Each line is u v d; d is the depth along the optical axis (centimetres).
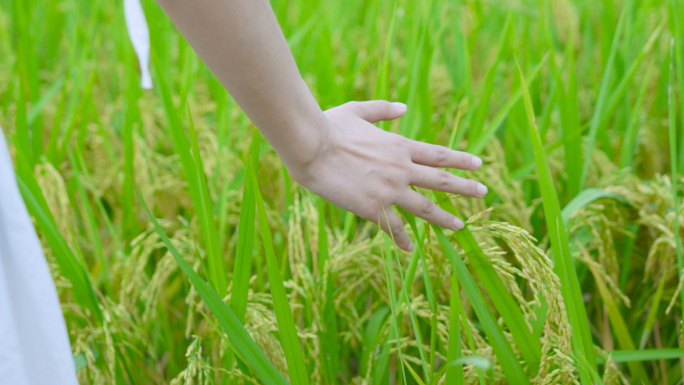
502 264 114
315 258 132
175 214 156
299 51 222
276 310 109
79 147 155
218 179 150
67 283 127
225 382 120
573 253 130
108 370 129
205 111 192
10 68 197
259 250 136
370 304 142
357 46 244
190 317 127
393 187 115
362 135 114
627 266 137
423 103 152
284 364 121
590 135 141
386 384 130
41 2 274
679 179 139
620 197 135
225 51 102
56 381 105
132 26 135
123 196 150
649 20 186
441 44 224
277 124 107
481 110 144
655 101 162
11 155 162
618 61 161
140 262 131
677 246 122
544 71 193
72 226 147
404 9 226
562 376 114
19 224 103
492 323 114
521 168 143
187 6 99
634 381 129
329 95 162
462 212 138
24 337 104
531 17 215
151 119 176
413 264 124
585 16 235
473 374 117
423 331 135
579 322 116
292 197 146
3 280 102
